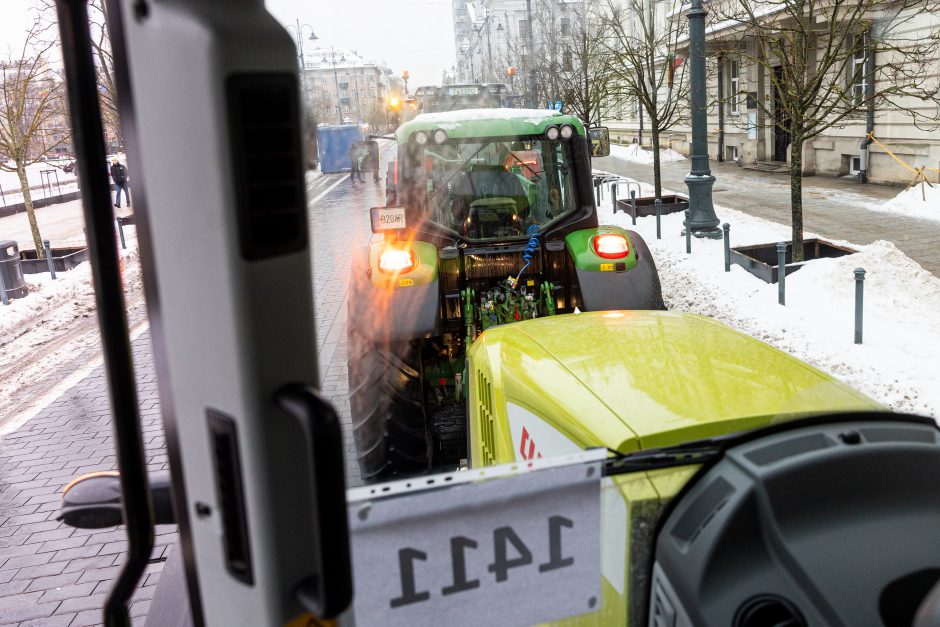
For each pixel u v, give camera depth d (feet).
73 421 22.91
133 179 3.21
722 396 6.39
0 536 16.46
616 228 17.25
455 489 4.46
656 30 82.38
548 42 85.10
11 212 88.33
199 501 3.36
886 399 18.90
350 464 15.79
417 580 4.50
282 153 2.98
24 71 42.19
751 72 74.59
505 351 8.67
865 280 27.73
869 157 58.54
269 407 3.07
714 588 4.57
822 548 4.53
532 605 4.76
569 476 4.68
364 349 14.70
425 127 16.66
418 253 15.61
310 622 3.31
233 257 2.91
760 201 54.80
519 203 17.15
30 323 35.14
